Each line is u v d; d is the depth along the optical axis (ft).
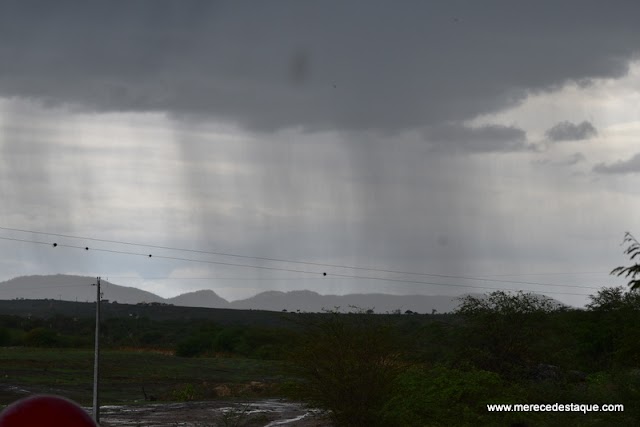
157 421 144.56
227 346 371.76
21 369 254.27
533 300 131.85
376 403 102.27
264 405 181.57
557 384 105.29
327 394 103.24
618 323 150.41
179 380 250.98
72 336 427.33
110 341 436.35
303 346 104.99
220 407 174.09
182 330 498.69
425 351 122.01
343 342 103.96
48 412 10.61
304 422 134.41
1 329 397.60
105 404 183.62
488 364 125.70
